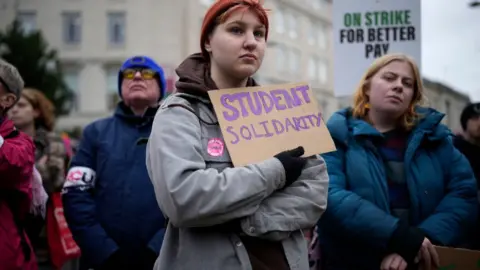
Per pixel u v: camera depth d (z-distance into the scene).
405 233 2.64
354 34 3.93
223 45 2.10
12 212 2.71
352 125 2.98
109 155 3.38
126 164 3.35
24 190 2.71
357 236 2.72
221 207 1.86
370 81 3.06
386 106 2.94
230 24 2.10
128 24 33.62
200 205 1.86
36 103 4.39
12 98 2.91
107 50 34.00
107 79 34.16
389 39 3.89
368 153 2.92
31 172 2.77
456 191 2.94
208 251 1.97
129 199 3.28
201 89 2.09
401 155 2.96
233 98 2.10
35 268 2.85
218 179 1.88
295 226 2.00
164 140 1.97
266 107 2.14
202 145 2.03
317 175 2.11
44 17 34.50
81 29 34.28
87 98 34.12
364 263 2.81
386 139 2.99
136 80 3.53
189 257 1.98
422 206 2.86
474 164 4.02
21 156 2.63
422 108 3.12
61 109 27.08
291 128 2.14
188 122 2.01
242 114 2.08
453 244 2.82
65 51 34.22
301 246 2.07
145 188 3.29
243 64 2.10
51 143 4.16
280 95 2.19
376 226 2.67
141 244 3.25
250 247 1.98
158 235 3.21
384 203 2.83
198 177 1.88
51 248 4.02
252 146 2.04
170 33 33.16
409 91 2.96
